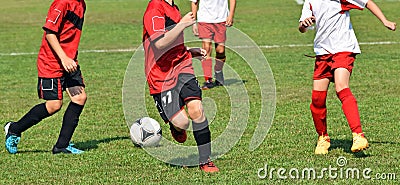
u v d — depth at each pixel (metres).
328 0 17.48
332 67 17.52
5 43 48.19
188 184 15.41
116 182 15.73
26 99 28.55
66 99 28.52
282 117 23.19
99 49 44.34
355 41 17.73
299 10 64.50
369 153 17.81
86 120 23.56
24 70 36.62
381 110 23.89
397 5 66.00
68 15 18.17
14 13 68.25
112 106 26.12
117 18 62.31
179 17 16.72
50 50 18.47
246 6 69.00
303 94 27.70
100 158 18.12
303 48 42.12
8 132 18.91
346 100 17.19
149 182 15.65
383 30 49.34
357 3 17.38
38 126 22.88
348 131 20.78
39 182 15.91
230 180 15.66
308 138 19.89
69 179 16.11
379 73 32.28
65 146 18.83
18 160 18.14
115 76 33.91
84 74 34.56
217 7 30.50
